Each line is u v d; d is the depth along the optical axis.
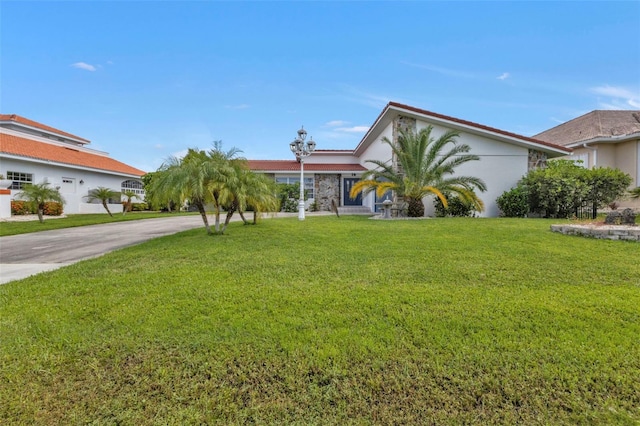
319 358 2.49
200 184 7.54
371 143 20.64
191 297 3.72
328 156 24.48
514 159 14.87
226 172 7.93
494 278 4.38
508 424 1.91
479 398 2.11
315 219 13.08
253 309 3.37
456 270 4.76
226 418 1.97
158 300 3.63
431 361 2.45
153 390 2.20
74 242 8.58
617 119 19.14
